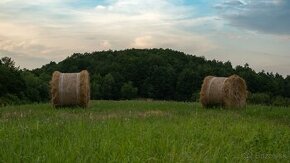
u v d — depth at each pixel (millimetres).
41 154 7246
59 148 7773
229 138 10227
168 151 7996
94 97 76125
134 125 12031
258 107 27016
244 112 22938
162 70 77438
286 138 10891
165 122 14383
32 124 12766
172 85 76438
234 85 26891
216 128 12172
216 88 26719
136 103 31391
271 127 13281
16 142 8594
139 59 83688
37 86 67625
